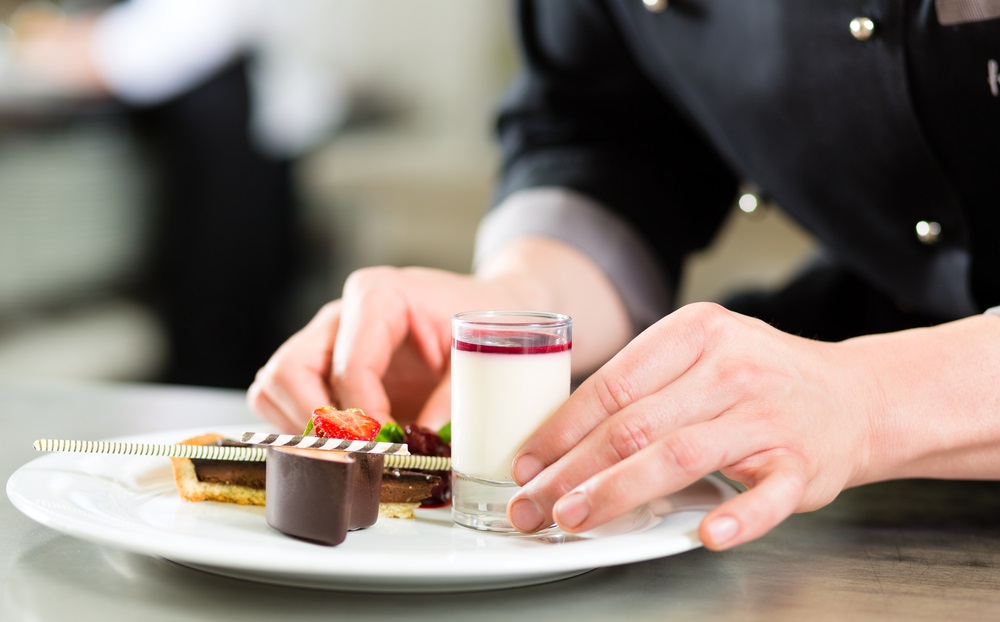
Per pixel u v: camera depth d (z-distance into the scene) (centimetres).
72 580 66
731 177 111
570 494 64
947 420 69
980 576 68
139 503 73
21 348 218
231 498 75
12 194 212
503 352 69
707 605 65
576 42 104
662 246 104
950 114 81
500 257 98
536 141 108
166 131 234
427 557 63
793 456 65
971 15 78
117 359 227
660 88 105
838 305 106
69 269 222
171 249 238
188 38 229
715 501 72
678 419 65
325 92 323
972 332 72
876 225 90
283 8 361
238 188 242
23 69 226
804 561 70
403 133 390
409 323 80
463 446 70
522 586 66
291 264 262
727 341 67
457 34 394
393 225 322
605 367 67
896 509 78
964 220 86
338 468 67
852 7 81
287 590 66
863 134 85
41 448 72
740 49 88
